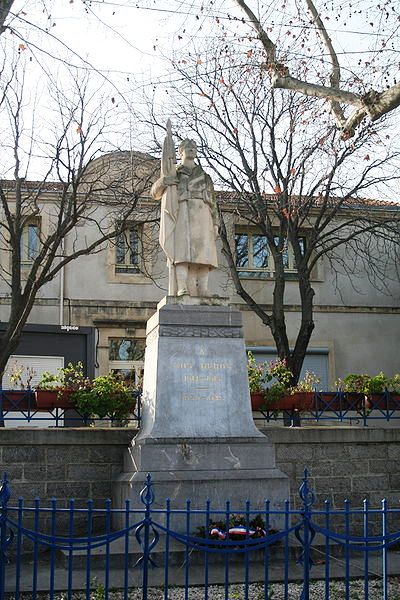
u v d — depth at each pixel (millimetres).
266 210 20047
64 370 12523
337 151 19047
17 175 16188
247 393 11008
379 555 10258
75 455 11625
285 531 6555
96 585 8086
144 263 21719
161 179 11695
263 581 8398
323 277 24578
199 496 10086
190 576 8578
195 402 10773
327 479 12242
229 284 23984
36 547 6273
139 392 12164
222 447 10531
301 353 19297
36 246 22438
